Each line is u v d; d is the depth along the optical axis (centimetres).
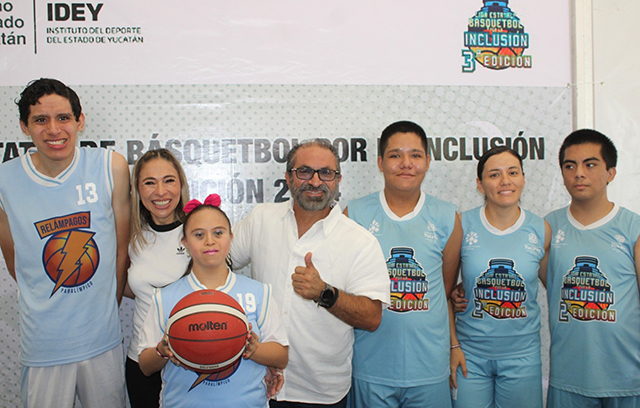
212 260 121
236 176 204
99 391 154
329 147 146
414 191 167
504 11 212
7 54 194
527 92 213
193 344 107
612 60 214
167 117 201
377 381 161
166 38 200
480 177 175
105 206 156
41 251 148
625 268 164
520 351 167
